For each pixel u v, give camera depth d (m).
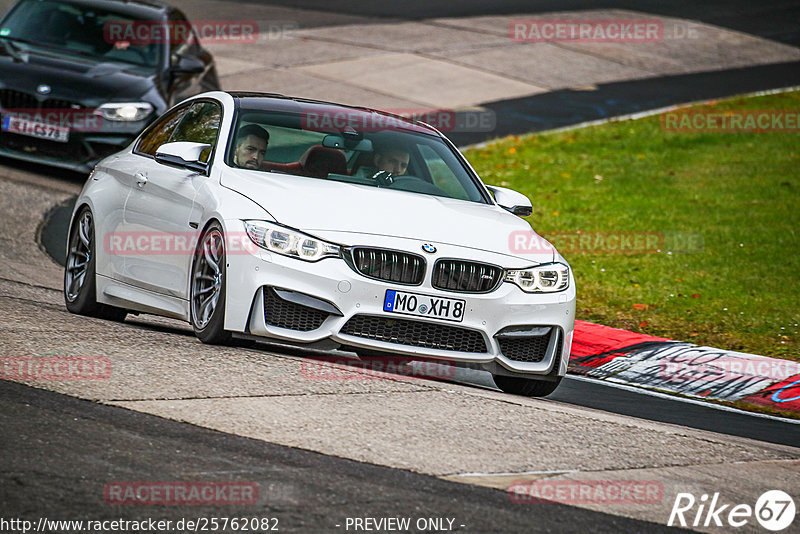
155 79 49.59
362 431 18.69
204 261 24.48
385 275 23.14
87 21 52.44
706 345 34.62
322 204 24.03
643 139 68.38
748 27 105.88
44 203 44.59
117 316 29.25
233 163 25.91
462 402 21.80
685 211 53.84
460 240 24.17
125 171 28.78
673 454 20.05
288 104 28.67
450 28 96.12
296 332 22.92
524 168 61.34
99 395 19.02
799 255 46.59
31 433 16.69
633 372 32.16
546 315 24.55
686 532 15.68
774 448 22.72
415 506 15.32
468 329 23.67
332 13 100.38
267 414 18.92
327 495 15.38
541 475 17.55
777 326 37.00
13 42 51.06
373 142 27.97
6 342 22.33
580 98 78.06
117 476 15.30
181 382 20.36
